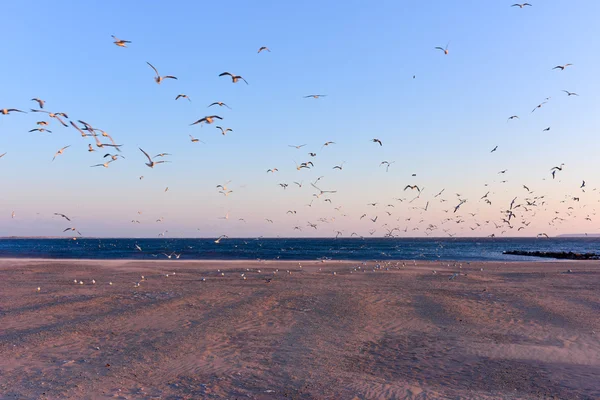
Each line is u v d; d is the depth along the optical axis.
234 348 15.38
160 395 11.10
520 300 25.05
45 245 150.75
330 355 14.69
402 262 55.56
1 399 10.69
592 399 10.93
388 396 11.16
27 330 17.53
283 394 11.24
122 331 17.50
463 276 38.12
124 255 78.56
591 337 17.00
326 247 127.31
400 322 19.50
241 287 30.27
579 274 39.97
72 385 11.70
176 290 28.69
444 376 12.70
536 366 13.60
